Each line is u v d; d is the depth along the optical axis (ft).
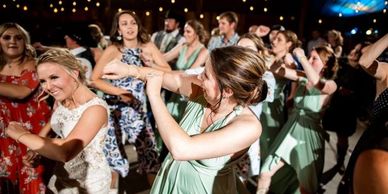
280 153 10.28
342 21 26.02
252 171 9.59
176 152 4.33
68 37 12.13
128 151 14.39
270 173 10.57
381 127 3.37
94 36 14.46
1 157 8.24
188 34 14.12
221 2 34.68
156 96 4.58
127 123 10.23
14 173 8.37
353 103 13.17
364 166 3.22
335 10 26.68
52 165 8.09
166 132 4.37
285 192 11.07
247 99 4.78
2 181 8.39
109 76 5.41
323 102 10.12
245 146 4.65
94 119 6.01
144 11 34.60
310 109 10.14
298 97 10.53
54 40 14.85
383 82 5.76
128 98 10.02
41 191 8.09
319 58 10.19
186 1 34.60
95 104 6.14
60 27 14.78
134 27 10.22
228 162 5.02
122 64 5.43
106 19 34.04
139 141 10.50
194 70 8.96
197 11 34.83
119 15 10.18
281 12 34.14
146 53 10.53
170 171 5.36
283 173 11.00
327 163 14.43
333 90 9.87
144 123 10.46
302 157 10.14
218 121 4.96
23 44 8.20
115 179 9.68
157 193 5.57
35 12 30.25
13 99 8.11
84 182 6.30
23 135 5.68
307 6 31.48
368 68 5.77
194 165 5.05
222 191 5.14
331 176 13.00
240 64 4.56
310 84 9.80
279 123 12.25
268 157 10.56
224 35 15.34
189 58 14.33
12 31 7.98
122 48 10.28
